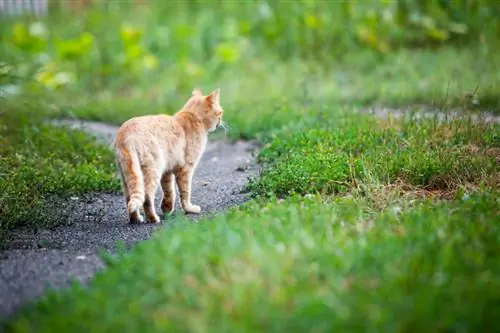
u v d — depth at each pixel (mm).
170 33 27734
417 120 15195
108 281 7477
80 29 29328
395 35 27438
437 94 19328
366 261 7332
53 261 8828
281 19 28375
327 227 8617
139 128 10875
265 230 8555
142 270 7559
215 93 11984
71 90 23906
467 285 6668
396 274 6914
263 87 23219
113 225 10852
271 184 11766
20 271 8492
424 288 6633
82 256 9031
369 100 20344
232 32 27578
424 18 27672
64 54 24484
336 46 27547
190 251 7879
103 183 13117
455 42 27578
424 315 6184
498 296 6461
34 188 12125
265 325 6281
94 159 14930
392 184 11188
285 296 6688
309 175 11750
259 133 16922
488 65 23109
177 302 6816
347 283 6945
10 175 12609
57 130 16531
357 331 6105
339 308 6371
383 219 9094
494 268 7121
